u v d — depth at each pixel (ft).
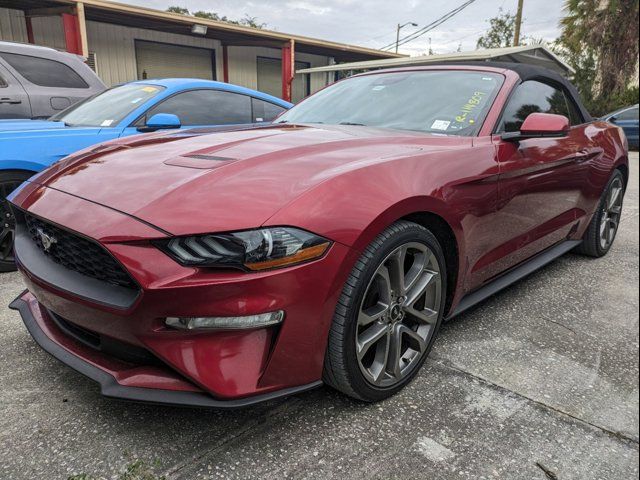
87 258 5.36
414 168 6.29
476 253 7.50
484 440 5.71
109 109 13.50
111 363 5.41
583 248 12.78
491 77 9.09
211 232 4.78
